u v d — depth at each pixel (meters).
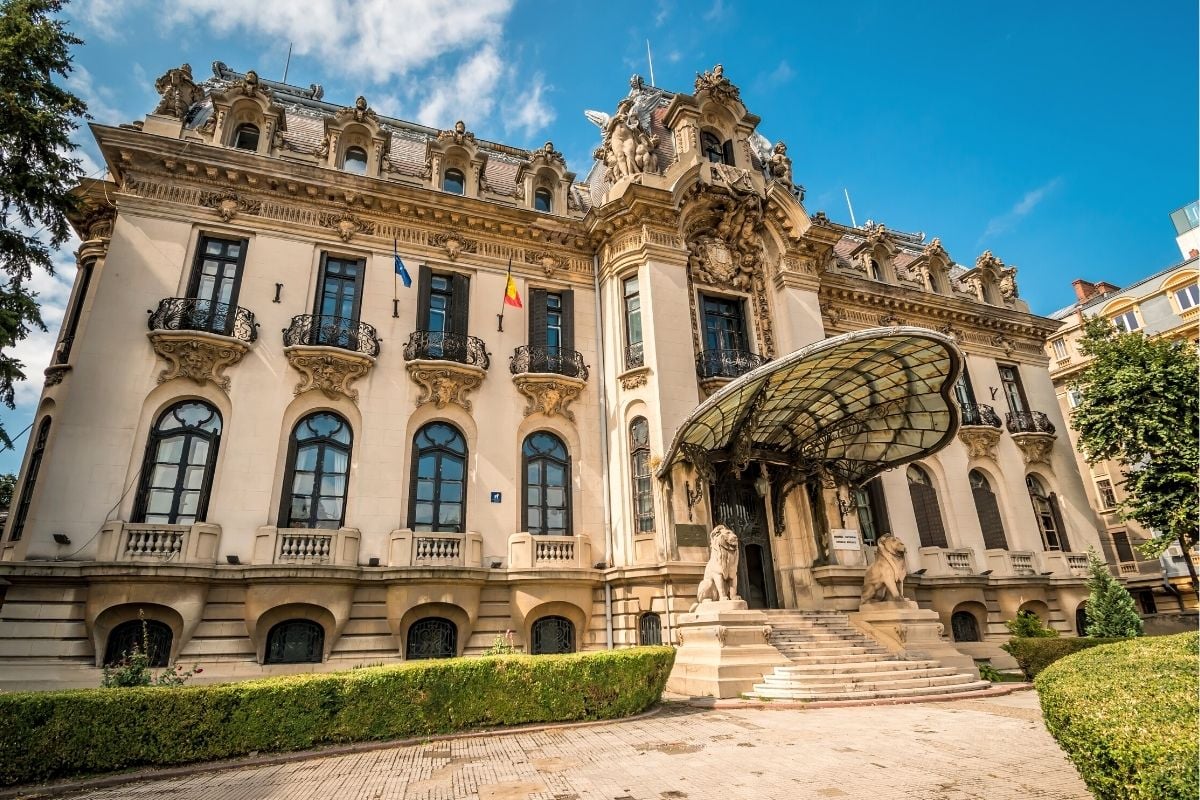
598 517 18.39
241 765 8.88
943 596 21.19
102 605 13.34
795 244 22.05
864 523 21.33
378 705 10.02
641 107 25.95
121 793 7.79
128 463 14.84
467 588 15.88
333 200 18.62
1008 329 27.89
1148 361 19.44
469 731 10.48
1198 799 3.24
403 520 16.61
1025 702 12.77
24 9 13.48
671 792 7.09
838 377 16.45
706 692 13.56
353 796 7.35
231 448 15.62
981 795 6.69
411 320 18.47
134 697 8.89
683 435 15.91
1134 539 33.41
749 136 23.19
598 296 20.92
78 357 15.24
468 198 19.52
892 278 26.59
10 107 12.88
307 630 14.89
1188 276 33.91
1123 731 4.10
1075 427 21.45
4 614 13.09
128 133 16.56
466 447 17.98
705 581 15.51
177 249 16.81
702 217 21.48
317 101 24.27
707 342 20.81
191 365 15.81
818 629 16.20
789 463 18.83
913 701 12.95
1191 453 18.11
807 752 8.77
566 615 16.86
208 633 14.03
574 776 7.85
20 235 13.29
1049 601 22.70
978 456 24.44
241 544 14.99
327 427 16.91
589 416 19.39
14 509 15.13
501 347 19.22
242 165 17.61
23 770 8.23
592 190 24.28
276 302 17.28
